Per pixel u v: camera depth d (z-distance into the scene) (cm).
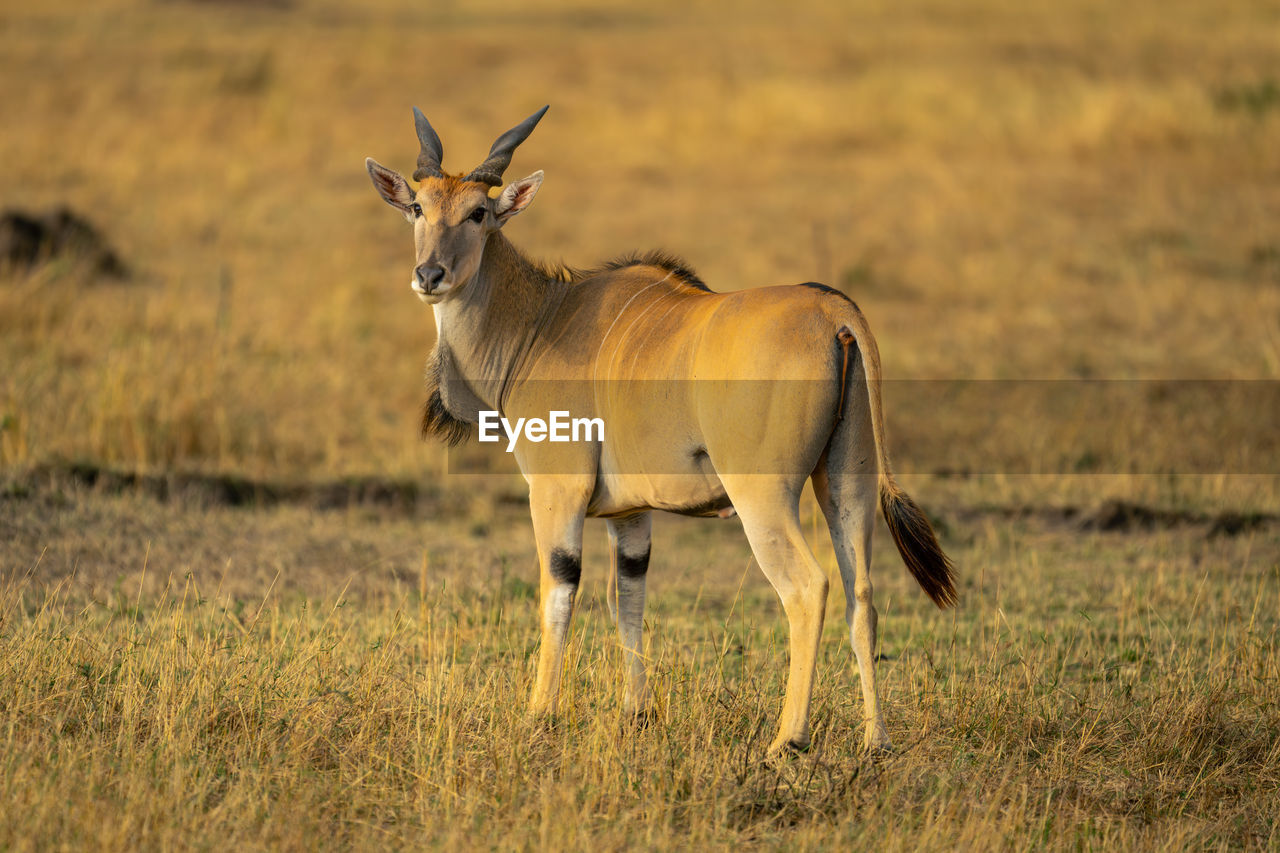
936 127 5231
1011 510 2344
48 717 1257
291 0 8844
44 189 4353
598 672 1422
